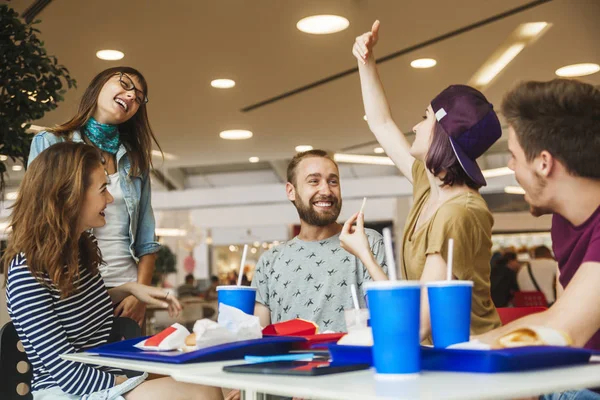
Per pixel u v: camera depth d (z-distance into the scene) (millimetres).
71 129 2410
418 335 990
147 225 2592
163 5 3807
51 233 1722
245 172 14047
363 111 6191
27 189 1770
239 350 1305
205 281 15570
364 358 1103
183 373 1104
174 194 14367
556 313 1222
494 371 986
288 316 2305
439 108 1670
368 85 2266
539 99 1344
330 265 2303
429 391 838
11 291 1700
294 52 4613
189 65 4832
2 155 3230
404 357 972
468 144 1640
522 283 6852
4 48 3100
